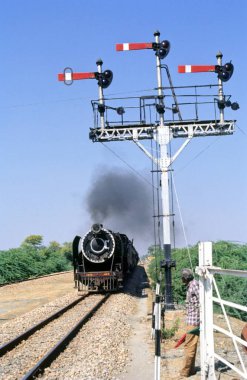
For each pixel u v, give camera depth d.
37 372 9.80
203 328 7.38
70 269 69.25
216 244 22.42
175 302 20.16
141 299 24.61
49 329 15.41
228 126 19.28
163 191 18.69
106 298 24.22
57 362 10.94
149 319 16.70
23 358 11.45
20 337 13.55
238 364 9.76
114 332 14.38
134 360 10.84
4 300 26.81
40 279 42.75
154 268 32.44
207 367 7.25
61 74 19.50
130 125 19.36
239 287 17.39
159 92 19.25
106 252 26.39
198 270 7.41
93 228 26.22
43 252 64.38
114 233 27.89
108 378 9.45
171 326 14.43
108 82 19.39
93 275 26.34
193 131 19.27
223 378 8.65
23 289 33.59
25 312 21.17
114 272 26.36
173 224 18.58
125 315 18.47
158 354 8.00
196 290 9.22
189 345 9.17
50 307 21.45
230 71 19.17
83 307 20.83
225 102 19.11
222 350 11.05
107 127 19.56
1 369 10.46
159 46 19.19
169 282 18.30
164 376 9.38
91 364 10.49
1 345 12.81
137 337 13.70
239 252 21.28
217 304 17.27
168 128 18.95
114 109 19.55
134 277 40.22
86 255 26.41
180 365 10.17
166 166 18.88
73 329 14.37
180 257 23.91
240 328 14.38
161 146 18.97
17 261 48.34
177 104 19.39
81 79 19.53
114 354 11.41
